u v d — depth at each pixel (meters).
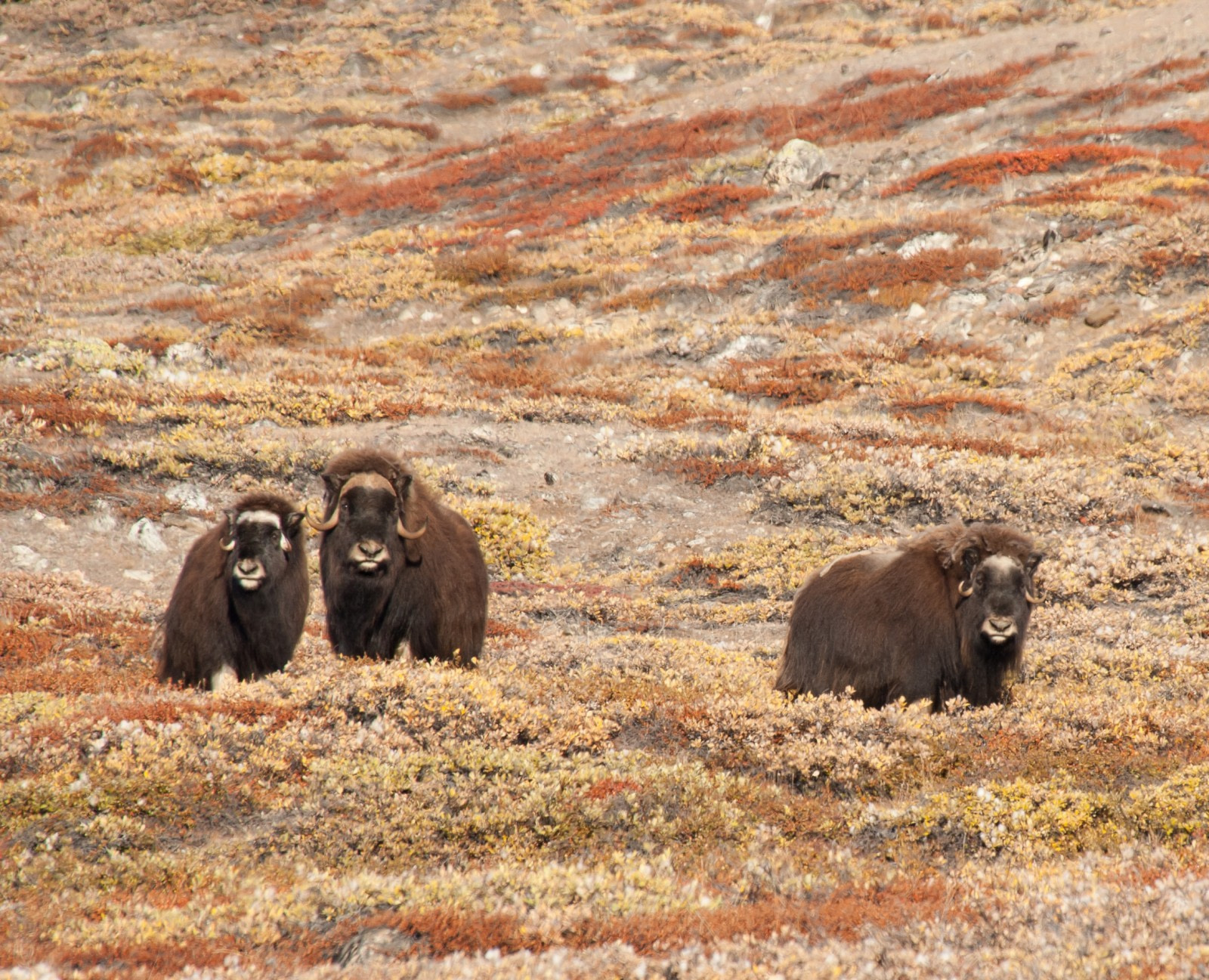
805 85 187.25
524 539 68.19
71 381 90.00
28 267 144.75
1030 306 105.06
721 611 59.72
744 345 107.88
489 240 142.75
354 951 19.11
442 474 77.19
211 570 35.44
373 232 155.12
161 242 155.12
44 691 35.31
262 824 26.59
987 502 71.12
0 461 69.62
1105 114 150.75
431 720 30.75
